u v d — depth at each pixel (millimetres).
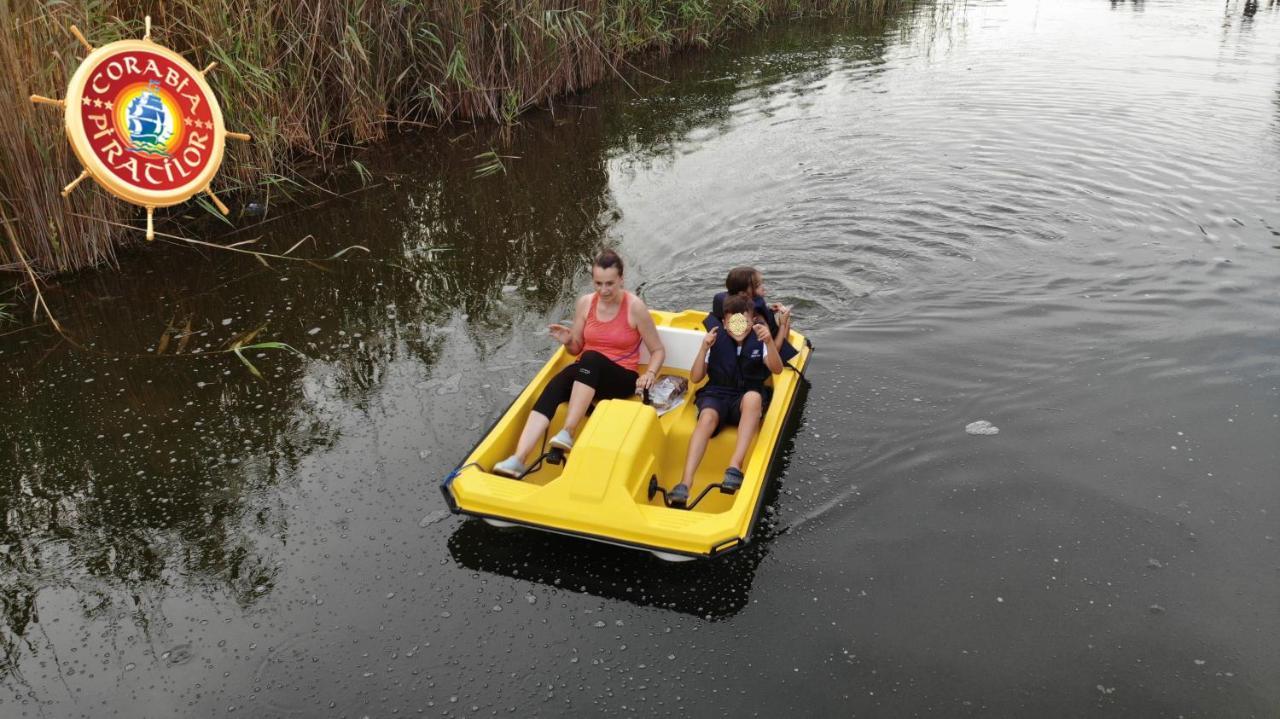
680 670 3635
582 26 12508
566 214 8750
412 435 5293
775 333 5125
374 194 9453
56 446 5332
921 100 12344
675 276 7305
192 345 6461
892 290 6918
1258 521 4348
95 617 4031
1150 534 4289
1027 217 8141
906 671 3584
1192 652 3635
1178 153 9609
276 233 8469
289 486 4887
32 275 6871
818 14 19750
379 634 3865
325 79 10648
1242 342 5918
